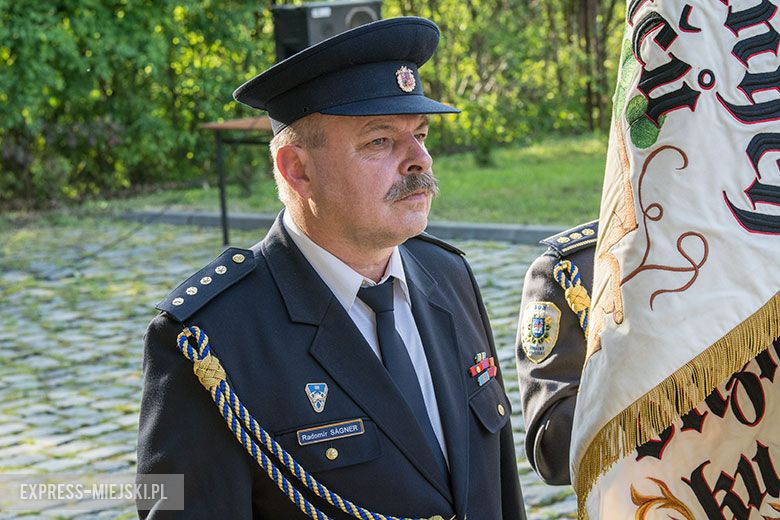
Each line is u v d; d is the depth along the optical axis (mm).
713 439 2016
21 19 11734
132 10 12508
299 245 2191
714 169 1862
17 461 4844
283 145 2139
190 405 2035
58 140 12797
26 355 6492
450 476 2162
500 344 6121
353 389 2100
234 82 13359
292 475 2037
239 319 2109
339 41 2047
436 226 9266
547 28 15531
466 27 14578
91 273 8719
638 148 1923
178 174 13703
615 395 1879
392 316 2197
